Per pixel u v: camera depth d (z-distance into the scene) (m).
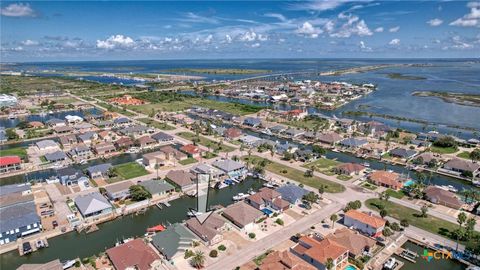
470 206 115.31
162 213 111.69
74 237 97.44
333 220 101.75
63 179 129.50
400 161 163.25
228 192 129.25
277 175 142.88
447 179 145.38
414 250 91.50
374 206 115.25
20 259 87.44
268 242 93.38
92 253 89.62
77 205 109.88
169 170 147.75
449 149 181.50
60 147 180.12
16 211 99.75
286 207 112.75
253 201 115.25
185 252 87.88
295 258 81.62
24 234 95.69
